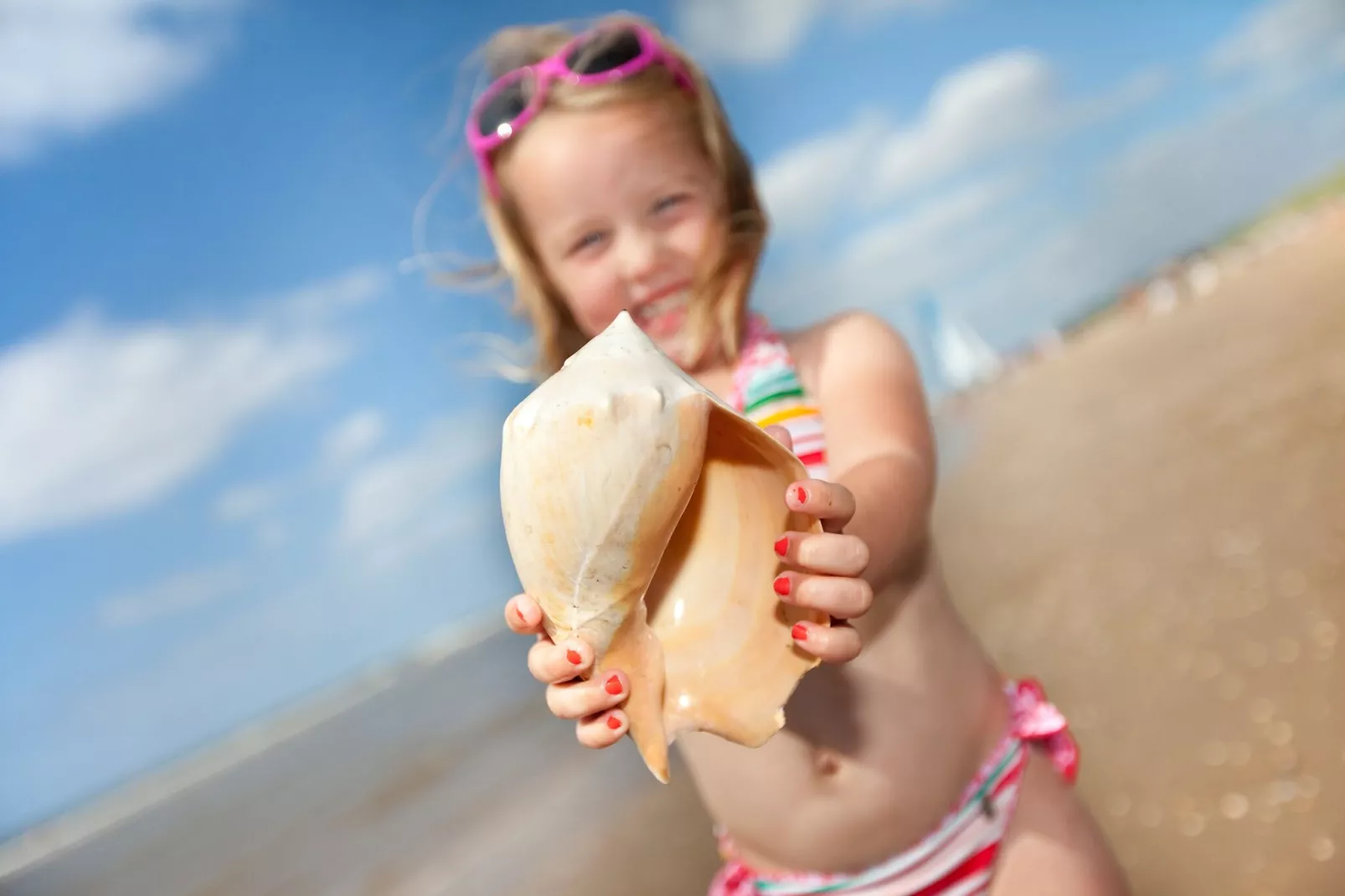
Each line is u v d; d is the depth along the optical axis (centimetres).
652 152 133
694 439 79
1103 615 344
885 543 106
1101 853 126
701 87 143
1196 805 218
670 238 135
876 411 124
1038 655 329
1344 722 231
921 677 124
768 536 88
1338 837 192
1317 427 425
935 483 125
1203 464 447
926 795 121
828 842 122
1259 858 194
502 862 343
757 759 124
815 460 125
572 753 445
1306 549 330
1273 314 655
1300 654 269
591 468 78
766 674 85
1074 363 811
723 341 137
